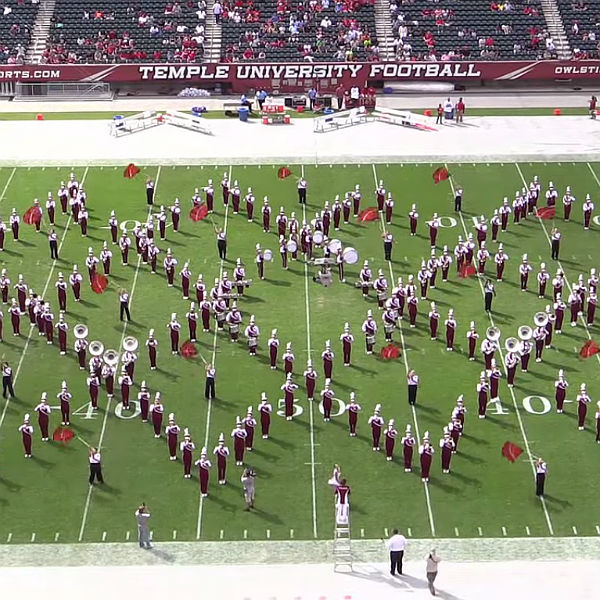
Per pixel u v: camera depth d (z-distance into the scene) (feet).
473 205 269.03
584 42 352.90
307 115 322.96
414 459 187.42
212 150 297.94
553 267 243.40
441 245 251.60
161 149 298.76
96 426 195.42
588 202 257.34
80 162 290.15
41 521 175.63
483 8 358.64
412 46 349.41
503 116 321.11
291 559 168.66
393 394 202.80
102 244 251.80
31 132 309.63
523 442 191.31
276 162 290.56
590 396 202.08
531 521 175.22
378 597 161.48
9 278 238.27
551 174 283.79
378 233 256.32
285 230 254.06
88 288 234.79
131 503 179.11
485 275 239.50
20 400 202.08
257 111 325.42
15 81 337.52
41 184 278.26
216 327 222.07
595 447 190.39
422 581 164.25
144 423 196.13
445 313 226.38
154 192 273.95
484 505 178.29
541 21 355.77
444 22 354.13
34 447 190.60
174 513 177.27
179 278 238.89
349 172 285.02
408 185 278.46
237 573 165.89
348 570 166.40
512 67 342.64
